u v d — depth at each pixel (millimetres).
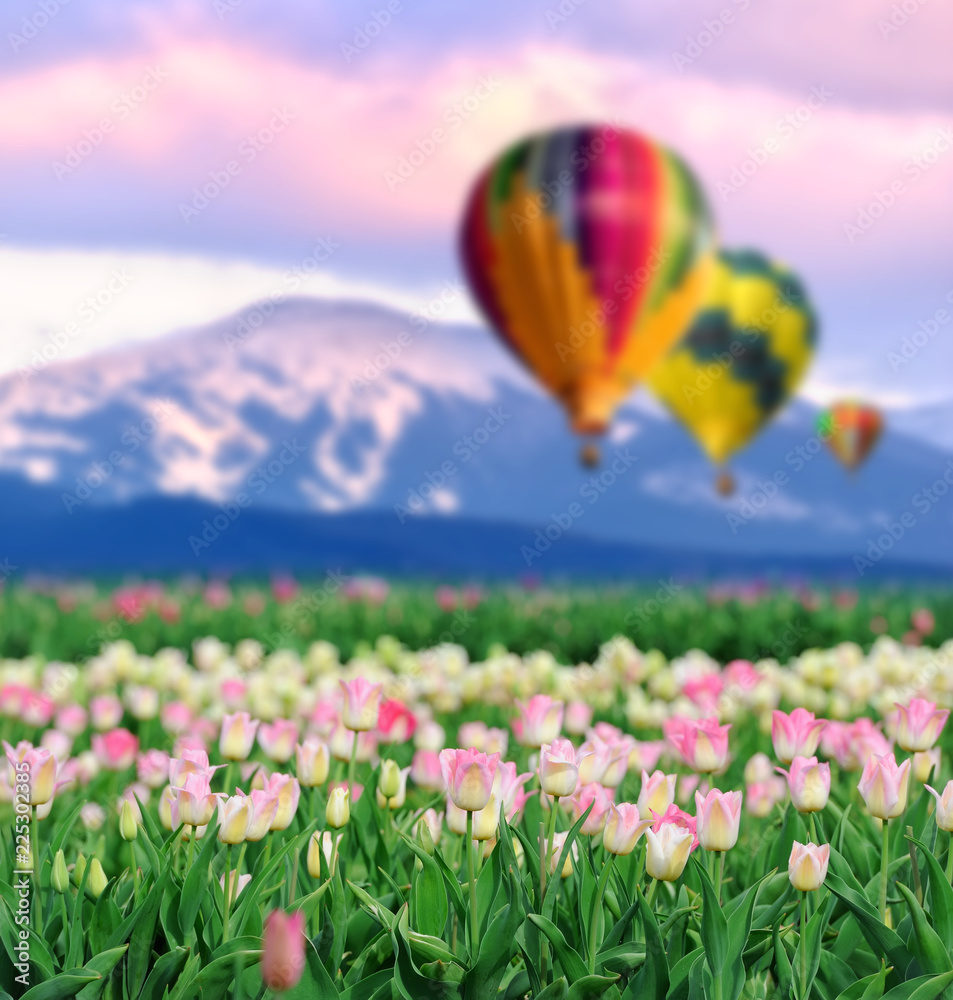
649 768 4586
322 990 2656
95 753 4902
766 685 6188
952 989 2623
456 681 7340
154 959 2939
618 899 3041
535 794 3715
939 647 11961
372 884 3393
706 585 14797
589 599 14047
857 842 3441
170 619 12234
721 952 2637
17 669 8297
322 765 3555
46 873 3287
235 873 3018
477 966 2717
